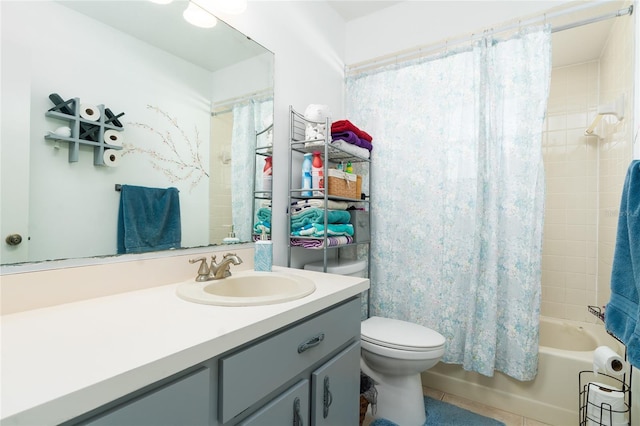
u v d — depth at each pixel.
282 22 1.75
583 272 2.38
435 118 1.97
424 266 1.98
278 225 1.72
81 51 0.94
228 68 1.42
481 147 1.78
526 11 1.76
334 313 1.10
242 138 1.49
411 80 2.06
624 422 1.34
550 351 1.73
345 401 1.16
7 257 0.80
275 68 1.69
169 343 0.64
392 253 2.09
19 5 0.82
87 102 0.96
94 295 0.96
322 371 1.02
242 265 1.47
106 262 0.99
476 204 1.78
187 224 1.25
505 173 1.78
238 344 0.72
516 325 1.72
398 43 2.14
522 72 1.73
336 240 1.74
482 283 1.79
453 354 1.86
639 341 0.92
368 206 2.19
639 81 1.44
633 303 0.99
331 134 1.86
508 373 1.75
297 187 1.85
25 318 0.78
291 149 1.76
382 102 2.15
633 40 1.53
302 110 1.89
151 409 0.58
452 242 1.88
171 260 1.18
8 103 0.80
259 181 1.58
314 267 1.82
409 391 1.64
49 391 0.46
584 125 2.40
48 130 0.87
